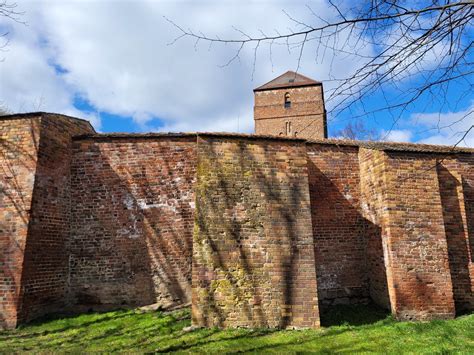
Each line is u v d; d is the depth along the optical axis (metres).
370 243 10.02
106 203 9.85
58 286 9.09
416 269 8.85
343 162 10.80
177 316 8.54
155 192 9.95
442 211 9.91
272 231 8.57
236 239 8.41
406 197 9.27
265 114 36.22
